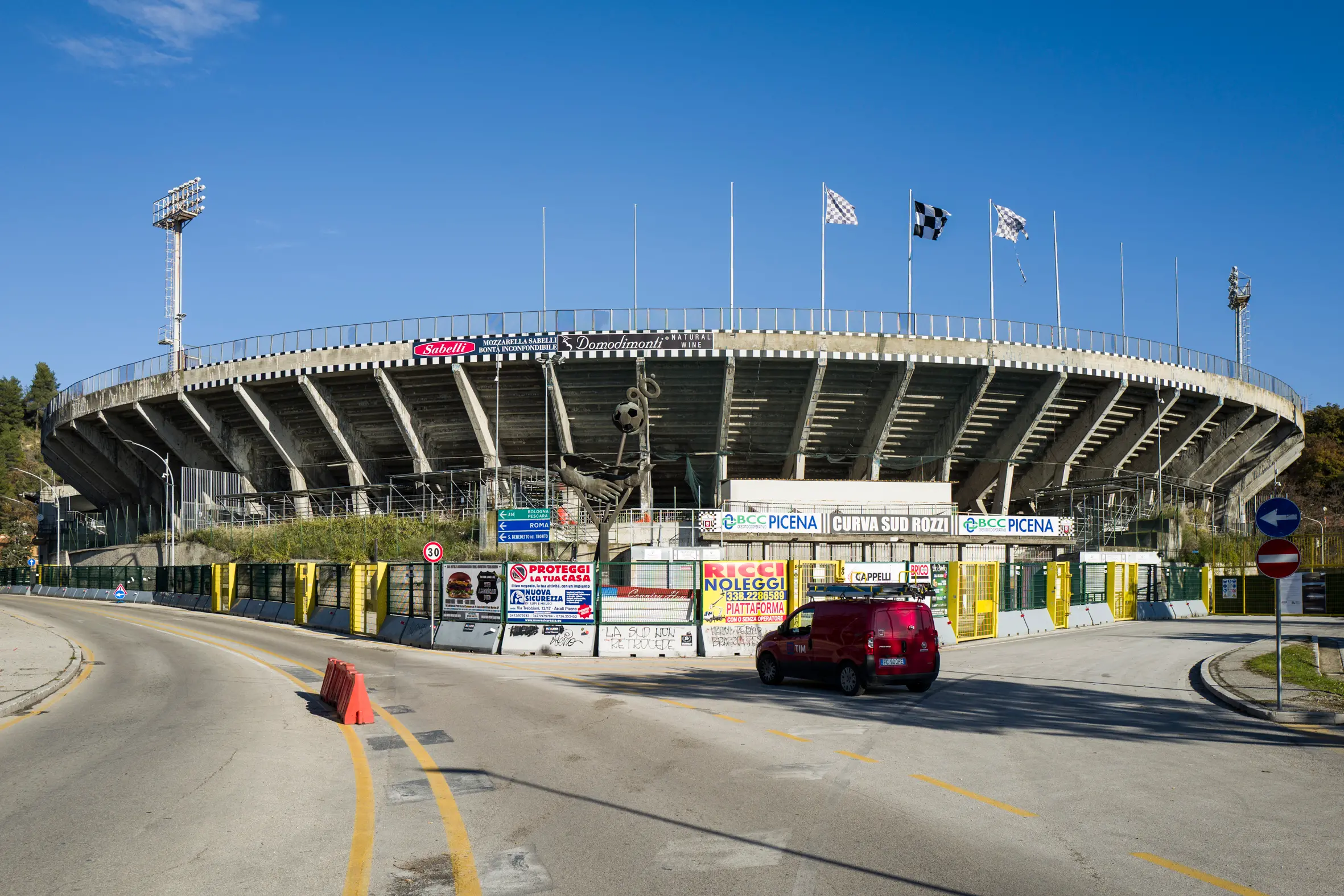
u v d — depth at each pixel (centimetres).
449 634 2969
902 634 1814
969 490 6812
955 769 1106
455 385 5906
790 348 5562
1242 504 8212
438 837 814
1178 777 1070
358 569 3628
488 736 1336
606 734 1353
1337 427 10925
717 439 6166
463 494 6366
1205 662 2317
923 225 5978
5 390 18600
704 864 731
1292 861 745
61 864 736
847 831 827
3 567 10100
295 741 1307
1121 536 6406
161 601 5956
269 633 3653
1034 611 3794
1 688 1895
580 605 2809
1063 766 1125
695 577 2812
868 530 5128
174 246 8431
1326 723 1508
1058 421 6494
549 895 661
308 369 5981
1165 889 675
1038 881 690
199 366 6494
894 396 5875
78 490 9650
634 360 5619
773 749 1230
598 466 6238
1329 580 5031
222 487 6919
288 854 763
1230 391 6794
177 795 973
